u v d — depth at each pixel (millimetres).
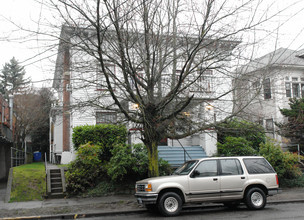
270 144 14938
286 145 20547
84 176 12773
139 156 12906
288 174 14586
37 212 9477
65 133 19078
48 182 12422
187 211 9625
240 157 9586
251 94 12219
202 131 11586
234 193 9070
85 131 14664
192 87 11453
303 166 17672
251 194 9250
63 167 13953
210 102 12062
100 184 12898
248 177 9289
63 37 10516
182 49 10969
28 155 30234
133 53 10945
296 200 11008
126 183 13008
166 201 8570
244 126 11438
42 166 18484
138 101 9914
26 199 11508
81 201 11305
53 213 9336
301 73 21984
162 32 10938
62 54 11125
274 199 11219
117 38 10250
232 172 9250
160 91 11266
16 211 9594
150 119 9961
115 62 9914
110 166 13102
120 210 9648
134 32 10992
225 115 12039
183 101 10297
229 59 10242
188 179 8812
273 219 7738
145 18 10273
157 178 8859
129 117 9938
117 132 15023
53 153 22656
